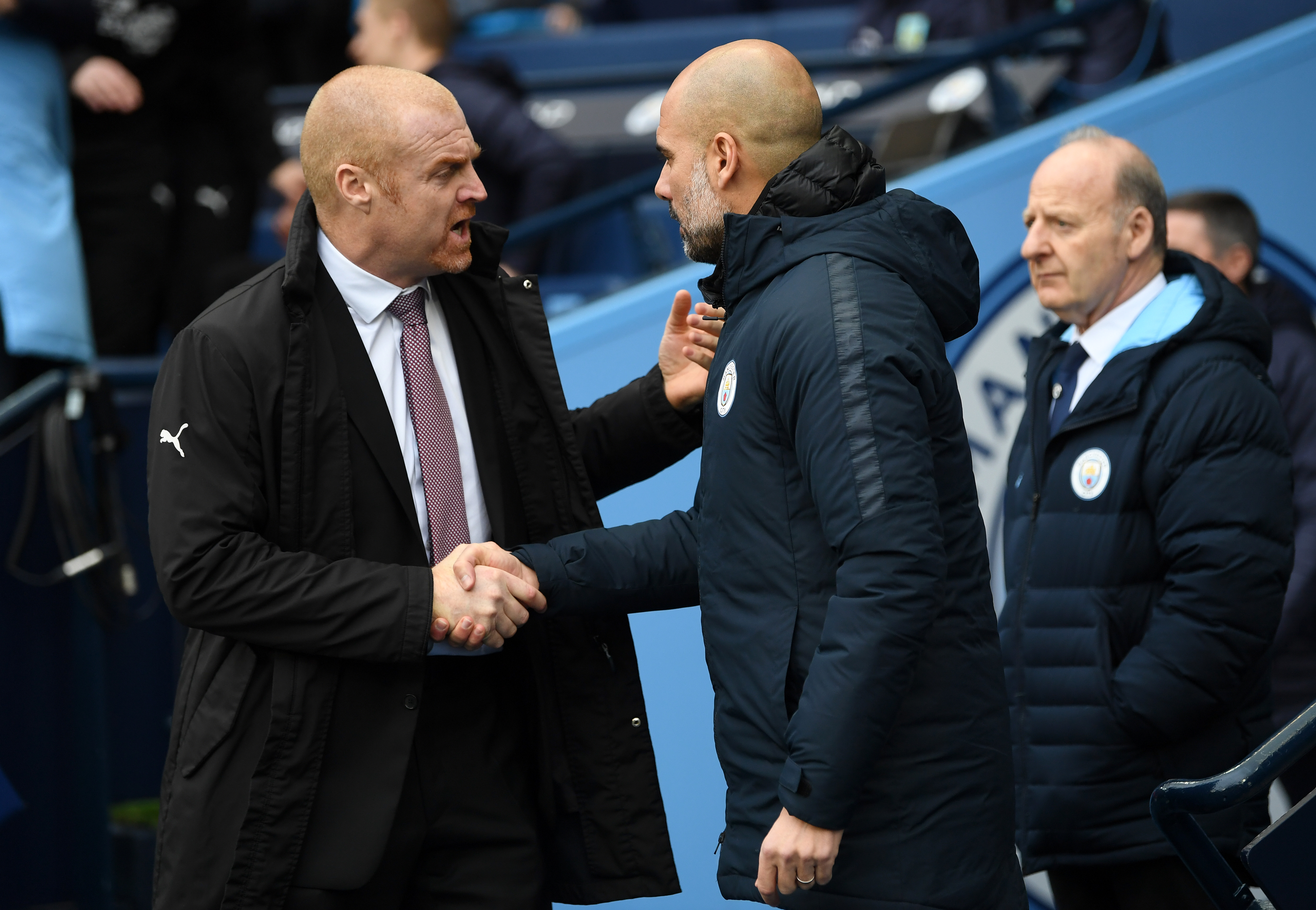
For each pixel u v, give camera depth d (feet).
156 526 25.61
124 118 55.47
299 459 26.25
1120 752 30.35
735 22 83.46
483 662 28.09
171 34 55.57
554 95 75.87
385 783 26.08
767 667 23.73
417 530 27.04
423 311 28.19
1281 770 23.94
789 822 22.62
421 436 27.68
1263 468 29.99
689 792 42.09
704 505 25.16
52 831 42.86
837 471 22.67
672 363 30.30
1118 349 32.42
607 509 42.98
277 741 25.64
